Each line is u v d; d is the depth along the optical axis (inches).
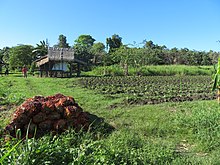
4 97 514.3
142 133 296.4
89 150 194.4
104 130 301.9
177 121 326.3
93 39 2945.4
